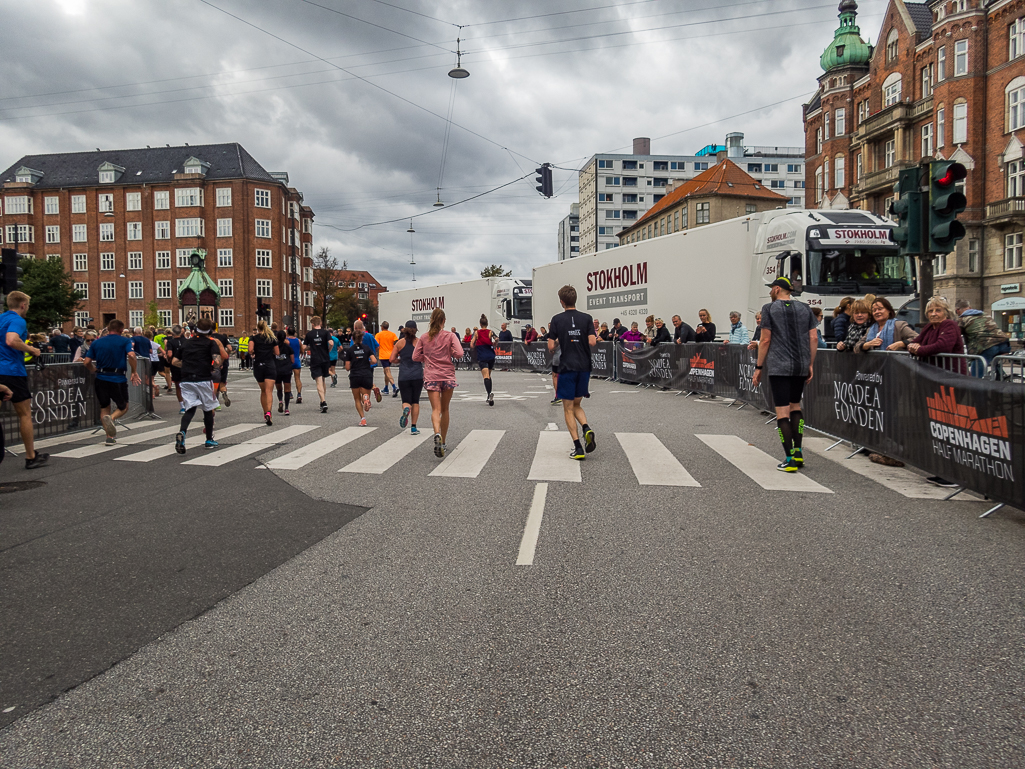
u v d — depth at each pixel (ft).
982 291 113.91
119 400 34.45
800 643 11.39
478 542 17.01
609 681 10.21
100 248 233.76
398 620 12.49
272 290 229.66
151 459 29.04
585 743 8.66
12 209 235.40
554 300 88.17
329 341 46.24
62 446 33.45
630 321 71.05
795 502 20.57
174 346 47.32
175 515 19.84
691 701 9.63
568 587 14.01
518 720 9.20
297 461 27.86
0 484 24.54
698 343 51.03
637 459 27.17
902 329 27.32
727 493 21.71
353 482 23.95
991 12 111.34
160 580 14.64
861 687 9.97
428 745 8.66
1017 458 17.99
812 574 14.58
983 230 113.50
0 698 9.93
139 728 9.13
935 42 120.16
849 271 48.34
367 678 10.39
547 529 18.03
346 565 15.46
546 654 11.10
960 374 20.94
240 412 46.91
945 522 18.42
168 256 228.84
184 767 8.30
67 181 237.25
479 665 10.75
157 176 232.73
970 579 14.23
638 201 402.11
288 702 9.73
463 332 112.27
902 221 29.58
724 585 14.01
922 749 8.48
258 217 227.81
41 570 15.31
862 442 27.14
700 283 59.82
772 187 396.16
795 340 24.72
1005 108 109.91
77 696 9.96
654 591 13.74
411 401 34.91
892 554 15.83
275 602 13.39
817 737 8.75
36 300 206.90
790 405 25.13
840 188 151.02
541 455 28.37
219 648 11.44
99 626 12.35
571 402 27.55
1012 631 11.76
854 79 149.59
